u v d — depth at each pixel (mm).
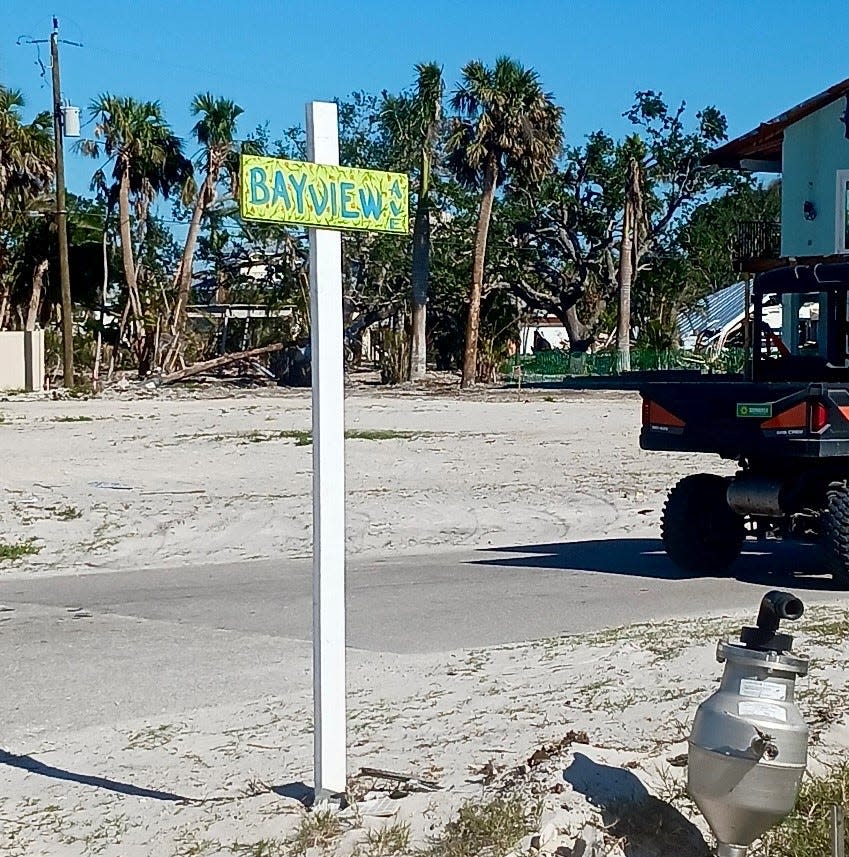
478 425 30234
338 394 5559
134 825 5711
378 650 9195
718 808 5012
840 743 6324
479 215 53125
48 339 52562
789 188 28844
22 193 49000
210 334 62156
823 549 11523
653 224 66562
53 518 16641
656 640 8859
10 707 7840
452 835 5207
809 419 11133
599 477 20969
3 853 5461
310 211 5324
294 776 6266
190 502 18016
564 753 6074
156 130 52594
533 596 11531
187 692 8141
